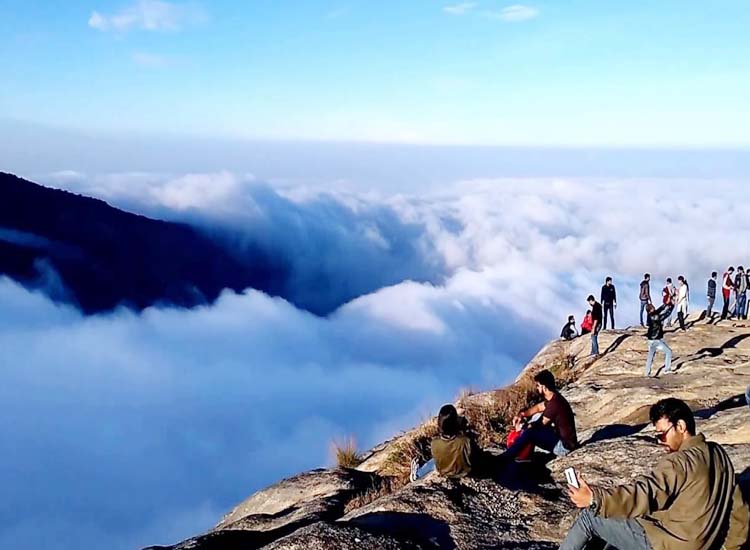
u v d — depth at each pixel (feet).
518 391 47.19
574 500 12.17
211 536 24.16
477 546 18.88
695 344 62.80
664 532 11.78
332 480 32.17
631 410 39.42
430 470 27.35
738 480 20.03
